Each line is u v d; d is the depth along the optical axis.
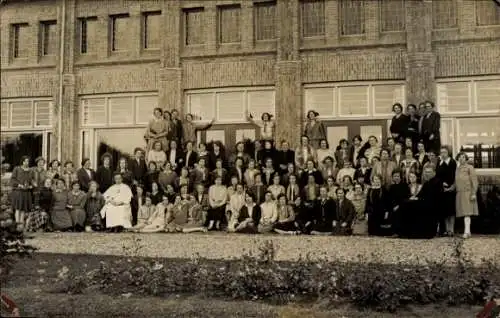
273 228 12.14
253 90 16.09
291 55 15.56
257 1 16.00
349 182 11.97
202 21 16.67
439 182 10.93
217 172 13.53
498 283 6.62
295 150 14.88
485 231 11.81
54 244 11.02
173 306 6.31
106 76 17.03
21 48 17.89
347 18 15.62
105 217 13.12
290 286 6.80
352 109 15.43
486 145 14.45
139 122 16.95
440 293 6.56
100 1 17.17
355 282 6.52
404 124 13.16
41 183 13.73
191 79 16.41
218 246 10.54
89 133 17.33
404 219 10.87
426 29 14.66
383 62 15.02
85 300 6.59
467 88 14.66
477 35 14.41
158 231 12.75
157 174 13.73
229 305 6.35
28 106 17.67
